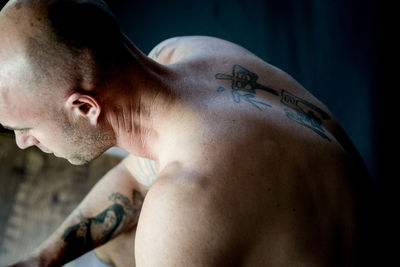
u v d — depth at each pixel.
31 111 0.75
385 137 1.65
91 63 0.71
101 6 0.75
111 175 1.12
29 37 0.70
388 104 1.65
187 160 0.68
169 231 0.62
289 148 0.71
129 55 0.76
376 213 0.84
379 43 1.71
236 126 0.71
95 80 0.73
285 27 2.07
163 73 0.79
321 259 0.69
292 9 2.05
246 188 0.65
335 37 1.90
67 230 1.06
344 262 0.72
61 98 0.73
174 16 2.37
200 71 0.83
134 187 1.10
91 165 1.55
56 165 1.52
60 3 0.71
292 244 0.66
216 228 0.62
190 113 0.75
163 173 0.69
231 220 0.63
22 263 1.00
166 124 0.76
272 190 0.66
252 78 0.85
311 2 2.00
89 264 1.37
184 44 0.99
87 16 0.72
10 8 0.72
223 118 0.72
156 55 1.04
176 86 0.78
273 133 0.72
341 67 1.87
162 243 0.62
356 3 1.80
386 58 1.68
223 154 0.67
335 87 1.88
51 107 0.74
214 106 0.75
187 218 0.62
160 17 2.38
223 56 0.88
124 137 0.80
